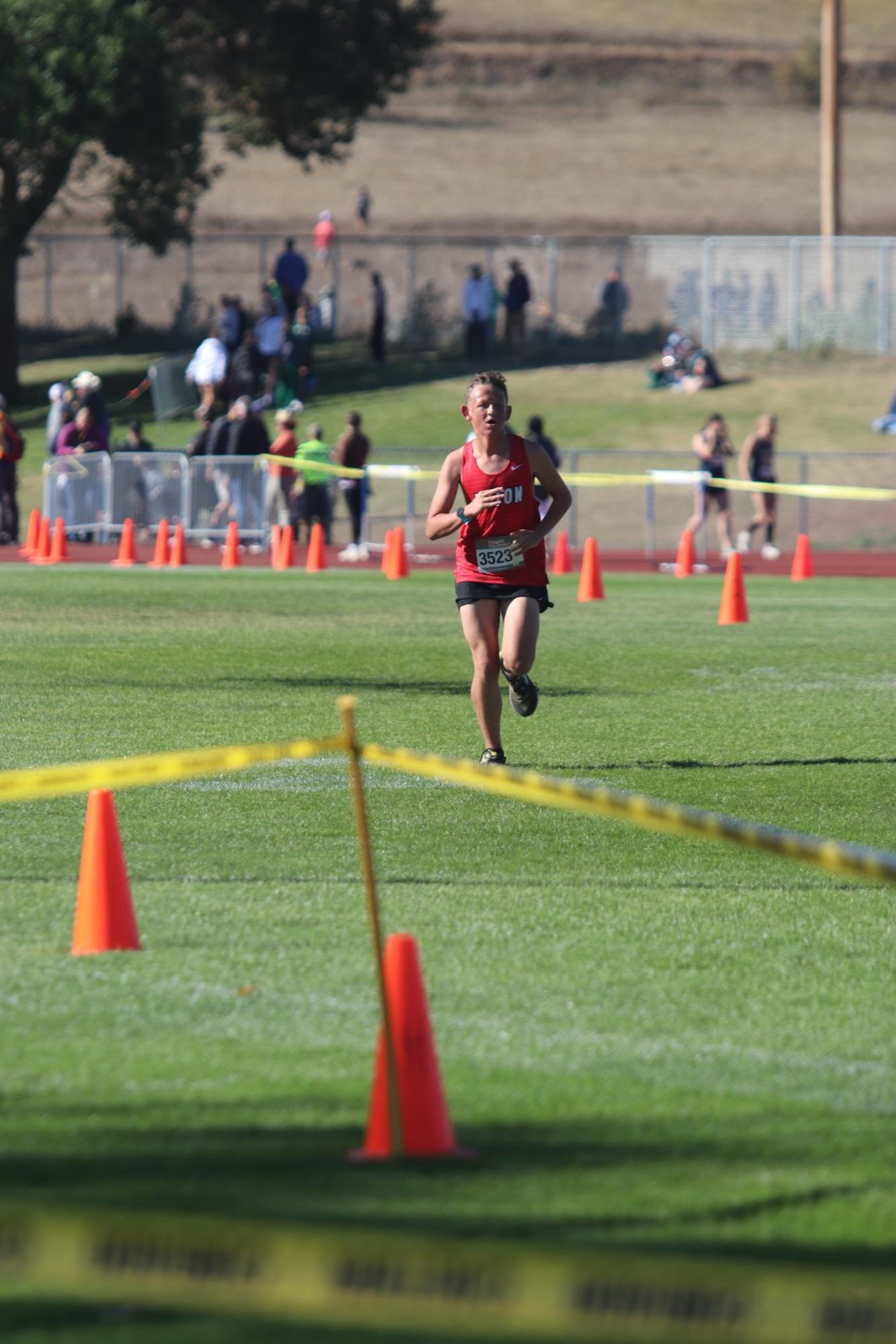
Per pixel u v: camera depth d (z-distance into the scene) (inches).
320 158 7214.6
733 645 2287.2
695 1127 600.7
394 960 573.9
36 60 5693.9
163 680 1865.2
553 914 911.0
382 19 6889.8
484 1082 647.1
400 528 3528.5
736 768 1378.0
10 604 2748.5
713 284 6633.9
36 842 1071.0
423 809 1195.3
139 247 6707.7
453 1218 512.7
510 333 6441.9
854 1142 588.7
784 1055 685.9
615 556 4185.5
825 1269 482.3
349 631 2402.8
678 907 932.6
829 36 6535.4
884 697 1817.2
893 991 779.4
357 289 7765.8
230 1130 590.2
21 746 1409.9
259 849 1060.5
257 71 6766.7
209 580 3277.6
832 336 6427.2
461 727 1563.7
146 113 5905.5
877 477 5007.4
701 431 5462.6
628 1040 701.9
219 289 7726.4
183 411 5940.0
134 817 1155.9
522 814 1179.9
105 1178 542.0
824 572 3750.0
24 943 839.1
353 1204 522.3
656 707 1718.8
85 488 4097.0
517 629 1296.8
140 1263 348.5
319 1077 649.0
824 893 970.1
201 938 850.1
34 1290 474.3
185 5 6569.9
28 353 6870.1
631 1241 500.1
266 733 1501.0
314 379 5994.1
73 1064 660.7
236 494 4025.6
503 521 1296.8
